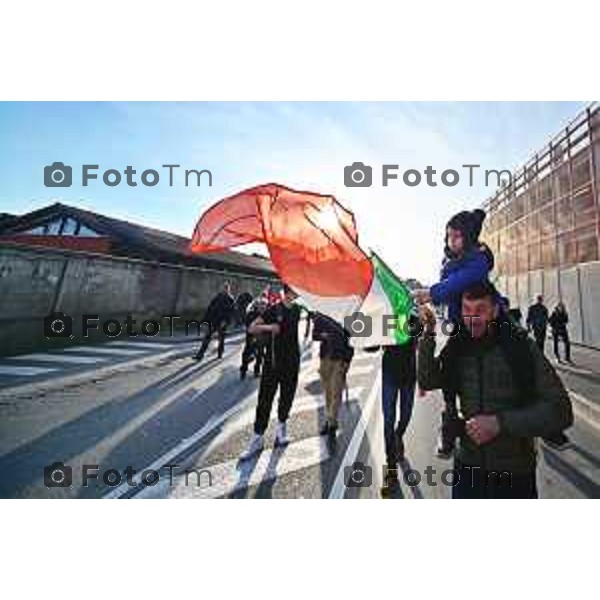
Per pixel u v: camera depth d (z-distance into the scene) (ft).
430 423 19.67
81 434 17.17
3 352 32.14
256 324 15.83
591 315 48.91
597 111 48.83
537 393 6.42
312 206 10.41
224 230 10.84
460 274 8.15
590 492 12.86
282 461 14.67
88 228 65.87
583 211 52.08
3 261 31.71
